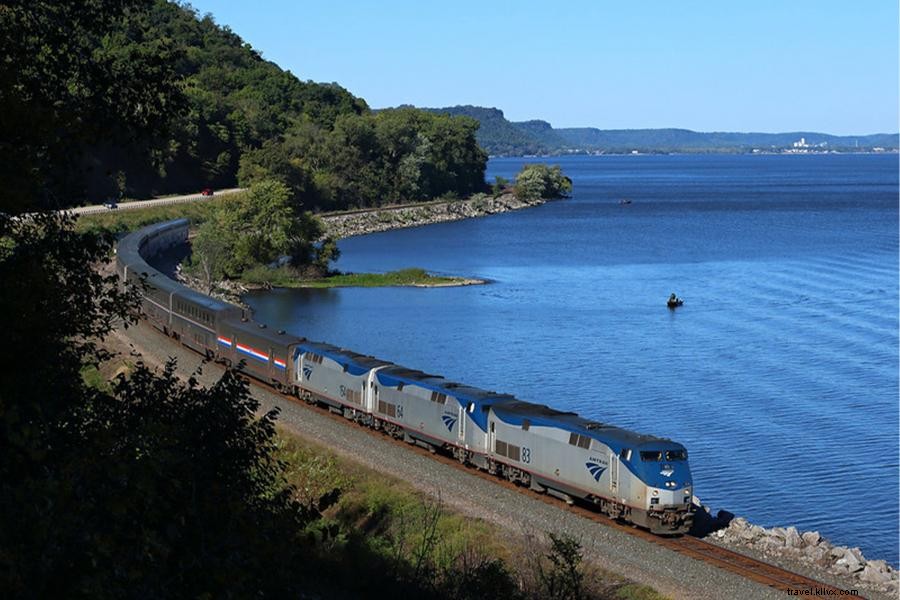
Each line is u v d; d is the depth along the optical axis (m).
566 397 73.44
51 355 24.39
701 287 129.00
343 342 93.25
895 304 114.62
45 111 23.78
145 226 145.50
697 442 62.41
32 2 26.11
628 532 40.44
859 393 74.50
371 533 39.28
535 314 109.12
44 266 24.77
